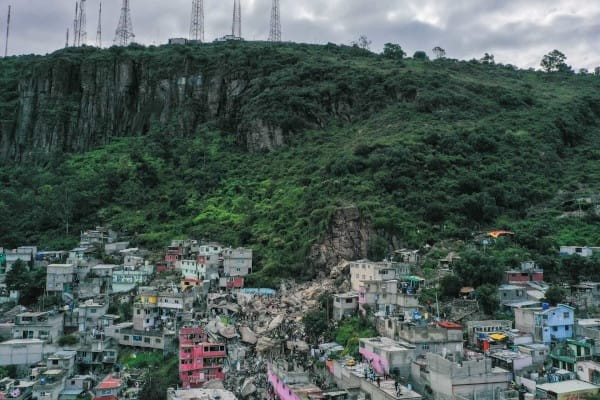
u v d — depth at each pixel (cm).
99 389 10562
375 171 18175
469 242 15175
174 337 12800
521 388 8556
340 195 17288
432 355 8738
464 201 16612
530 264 13138
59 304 15238
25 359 12519
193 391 10112
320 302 12925
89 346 12900
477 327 10550
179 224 19475
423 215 16288
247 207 19450
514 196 17600
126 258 17062
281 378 9575
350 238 15262
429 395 8738
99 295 15612
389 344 9819
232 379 11006
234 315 13688
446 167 18425
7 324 13675
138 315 13550
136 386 11369
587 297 12112
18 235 19638
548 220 16588
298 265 15362
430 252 14588
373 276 12988
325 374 10094
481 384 8369
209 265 15938
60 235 19988
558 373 8838
